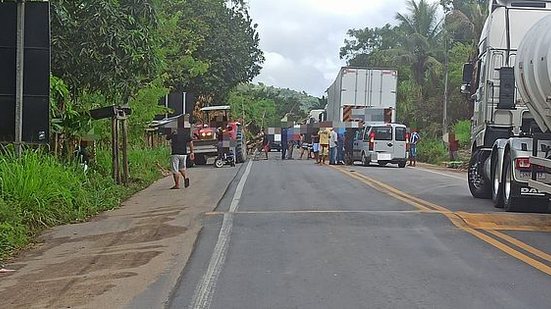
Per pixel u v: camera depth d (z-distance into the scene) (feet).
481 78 53.67
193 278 26.20
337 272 26.94
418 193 55.42
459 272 26.86
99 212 45.24
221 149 95.20
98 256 30.96
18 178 39.37
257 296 23.54
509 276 26.21
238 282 25.49
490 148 51.13
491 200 51.75
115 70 49.24
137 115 76.59
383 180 68.23
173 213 42.93
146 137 95.55
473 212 43.14
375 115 112.88
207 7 136.67
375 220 39.24
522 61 43.70
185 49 117.70
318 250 31.17
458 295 23.47
